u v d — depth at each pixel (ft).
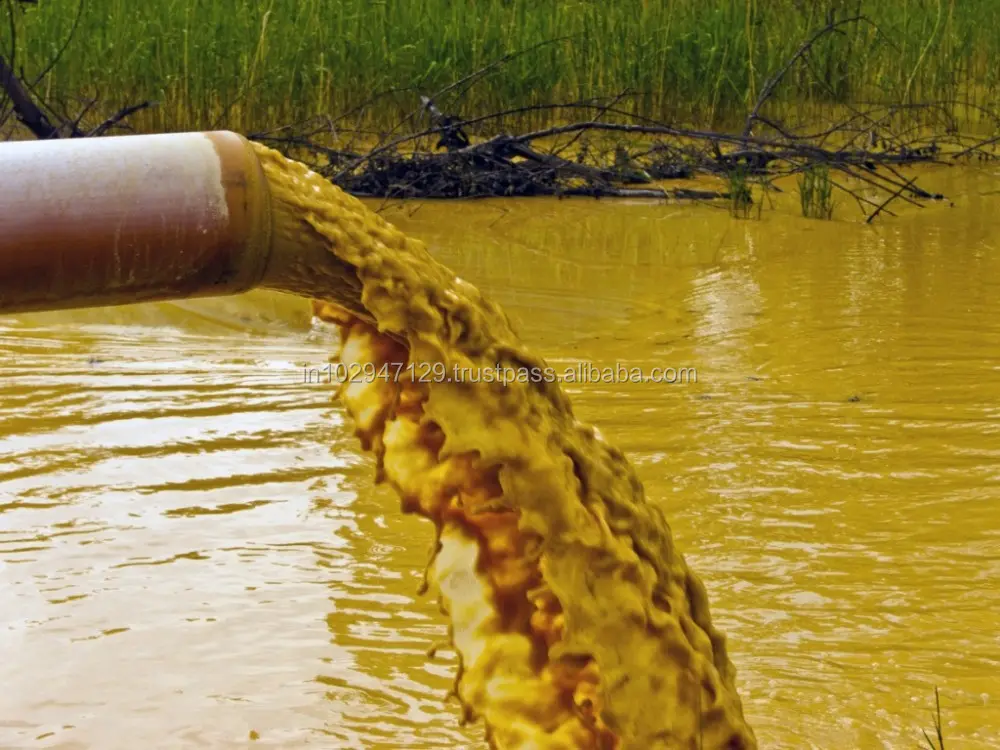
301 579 12.81
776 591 12.53
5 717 10.23
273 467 16.02
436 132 37.24
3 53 37.68
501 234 32.48
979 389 19.65
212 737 9.95
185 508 14.66
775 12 49.39
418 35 42.45
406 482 6.94
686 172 40.16
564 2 45.80
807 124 47.03
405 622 11.92
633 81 44.16
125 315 23.54
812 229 33.45
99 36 40.01
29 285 5.22
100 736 9.97
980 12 51.83
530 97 42.86
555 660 6.73
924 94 48.42
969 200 37.65
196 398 18.86
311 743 9.87
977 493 15.15
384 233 6.56
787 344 22.63
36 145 5.33
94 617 11.95
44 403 18.48
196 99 40.01
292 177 6.28
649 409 18.79
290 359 21.29
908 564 13.16
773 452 16.71
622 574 6.72
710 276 28.17
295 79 40.68
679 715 6.79
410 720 10.23
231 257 5.58
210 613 12.05
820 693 10.53
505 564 6.99
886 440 17.19
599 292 26.78
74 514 14.44
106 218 5.28
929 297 26.04
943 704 10.39
